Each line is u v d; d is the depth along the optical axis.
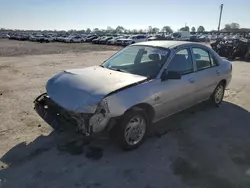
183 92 4.24
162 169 3.18
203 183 2.91
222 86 5.61
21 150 3.54
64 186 2.81
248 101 6.14
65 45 36.06
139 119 3.59
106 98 3.14
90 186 2.83
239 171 3.16
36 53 21.33
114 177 3.00
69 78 3.76
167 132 4.26
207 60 5.02
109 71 4.07
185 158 3.44
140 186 2.85
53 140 3.86
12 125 4.39
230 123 4.71
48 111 3.68
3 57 16.92
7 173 3.02
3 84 7.58
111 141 3.84
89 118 3.13
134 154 3.51
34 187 2.79
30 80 8.31
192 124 4.62
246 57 16.55
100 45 36.47
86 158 3.38
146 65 4.09
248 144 3.88
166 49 4.21
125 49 4.78
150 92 3.59
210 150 3.68
